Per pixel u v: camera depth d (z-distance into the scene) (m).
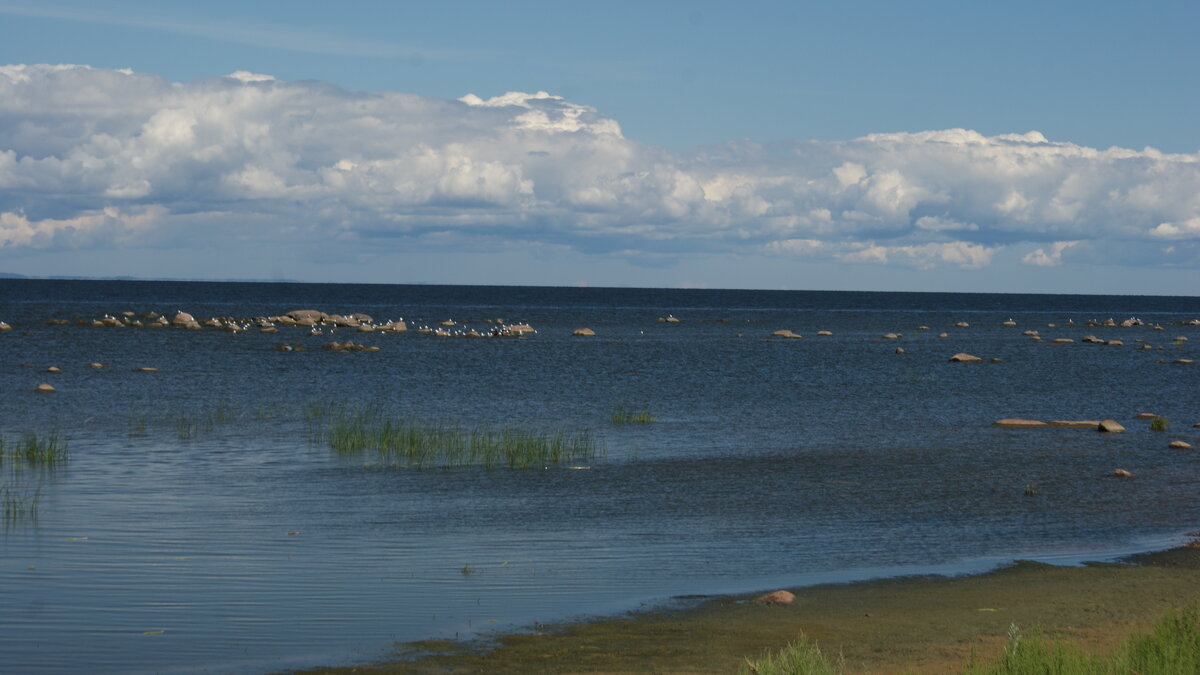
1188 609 13.25
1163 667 11.72
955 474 29.03
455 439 33.62
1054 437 36.84
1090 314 193.88
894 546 20.70
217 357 65.50
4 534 20.52
